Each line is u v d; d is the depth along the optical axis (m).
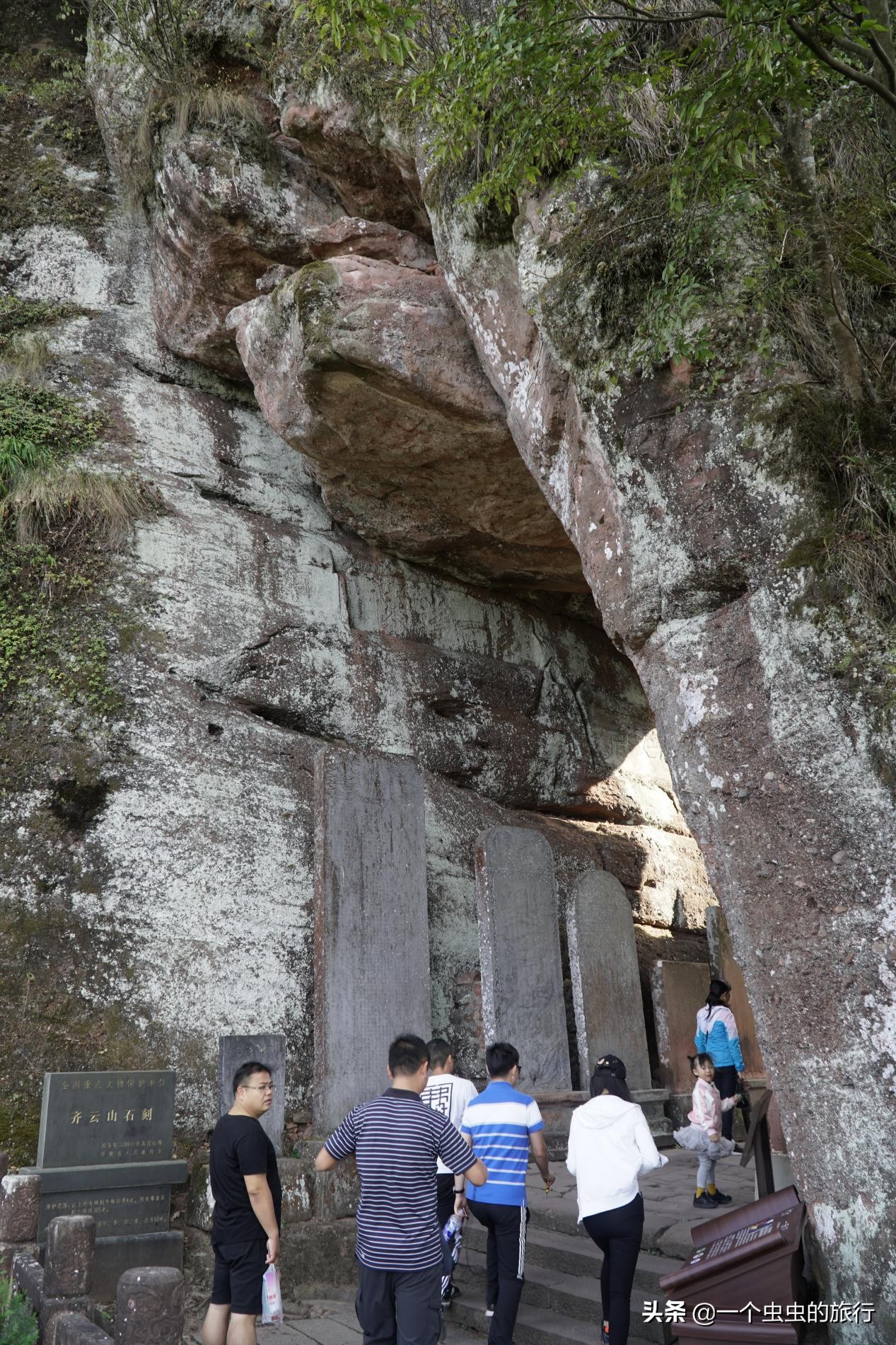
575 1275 5.62
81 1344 3.68
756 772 4.82
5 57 11.19
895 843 4.30
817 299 5.18
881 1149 4.20
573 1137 4.55
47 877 6.97
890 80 4.02
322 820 8.11
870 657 4.49
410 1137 3.70
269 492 9.91
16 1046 6.46
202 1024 7.25
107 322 9.77
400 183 8.60
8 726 7.33
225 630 8.79
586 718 11.81
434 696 10.20
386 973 8.02
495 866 8.97
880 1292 4.08
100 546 8.35
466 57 4.53
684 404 5.30
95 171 10.44
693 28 5.53
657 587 5.36
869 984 4.33
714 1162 6.12
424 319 7.80
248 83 9.50
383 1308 3.56
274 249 9.12
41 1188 5.60
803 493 4.84
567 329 5.80
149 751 7.79
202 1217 6.50
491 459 8.68
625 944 9.67
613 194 5.82
